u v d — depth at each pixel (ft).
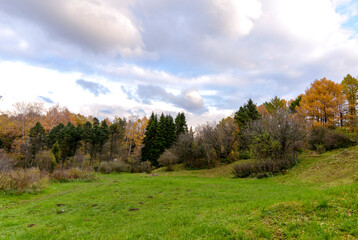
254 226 21.54
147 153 190.70
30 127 165.27
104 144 186.39
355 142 95.04
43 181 65.72
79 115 287.89
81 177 94.94
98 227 26.78
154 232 22.86
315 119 125.70
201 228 22.31
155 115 233.14
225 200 40.16
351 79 127.44
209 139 144.56
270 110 153.99
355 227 17.98
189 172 131.75
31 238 22.66
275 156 89.92
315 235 17.87
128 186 67.21
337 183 45.73
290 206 24.95
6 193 51.34
